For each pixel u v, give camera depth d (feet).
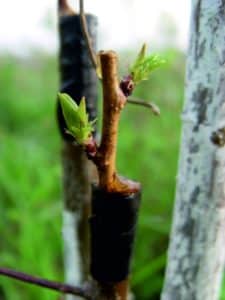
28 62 6.22
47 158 3.84
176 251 1.07
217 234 1.03
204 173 0.99
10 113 4.89
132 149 3.29
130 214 0.90
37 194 2.76
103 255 0.93
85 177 1.28
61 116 1.16
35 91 5.65
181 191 1.03
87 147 0.83
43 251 2.45
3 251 2.75
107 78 0.80
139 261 2.59
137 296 2.49
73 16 1.15
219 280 1.08
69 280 1.39
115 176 0.87
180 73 3.85
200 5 0.92
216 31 0.91
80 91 1.16
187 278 1.07
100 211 0.90
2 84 5.31
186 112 0.98
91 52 0.92
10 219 2.94
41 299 2.22
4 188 3.02
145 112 3.91
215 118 0.95
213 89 0.94
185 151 1.00
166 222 2.68
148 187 3.00
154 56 0.84
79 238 1.33
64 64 1.17
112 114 0.81
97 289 0.97
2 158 3.37
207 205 1.00
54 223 2.62
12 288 2.30
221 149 0.96
